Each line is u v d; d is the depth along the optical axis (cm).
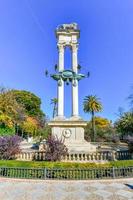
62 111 2494
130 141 2194
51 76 2606
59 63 2677
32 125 6150
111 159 1866
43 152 1855
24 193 1084
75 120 2378
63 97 2569
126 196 1034
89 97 7331
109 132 6794
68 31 2792
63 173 1373
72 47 2755
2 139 1811
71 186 1215
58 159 1719
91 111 7262
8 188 1170
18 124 5078
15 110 4231
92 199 993
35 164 1453
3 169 1420
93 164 1452
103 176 1388
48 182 1295
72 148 2239
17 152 1817
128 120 5231
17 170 1404
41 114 8262
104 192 1100
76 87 2577
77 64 2689
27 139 5484
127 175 1417
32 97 7938
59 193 1087
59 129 2366
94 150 2220
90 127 7094
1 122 3678
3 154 1755
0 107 3772
